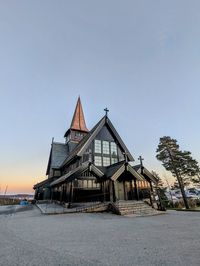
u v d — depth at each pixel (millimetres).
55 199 25078
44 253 4938
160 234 7152
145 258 4500
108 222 10273
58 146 34438
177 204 28953
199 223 9805
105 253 4895
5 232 7723
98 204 15688
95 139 22125
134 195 19281
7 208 19438
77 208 15109
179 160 30875
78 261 4328
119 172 17094
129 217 12773
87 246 5559
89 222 10258
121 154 23141
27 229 8281
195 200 31156
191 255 4660
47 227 8734
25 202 28391
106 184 18500
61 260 4402
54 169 30141
